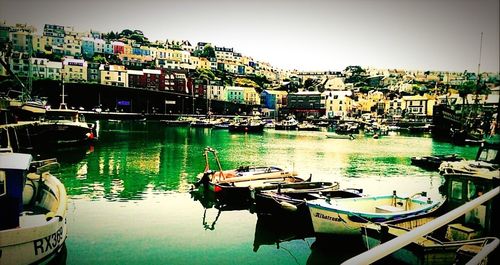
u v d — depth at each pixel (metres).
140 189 20.42
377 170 29.84
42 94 82.56
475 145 51.09
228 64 150.88
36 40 101.88
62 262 10.62
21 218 9.93
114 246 11.97
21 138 32.97
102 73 101.19
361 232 9.94
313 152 40.94
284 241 12.69
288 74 169.12
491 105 50.69
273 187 16.30
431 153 42.59
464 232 8.55
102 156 32.47
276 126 78.69
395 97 121.62
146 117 94.44
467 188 10.62
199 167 28.34
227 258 11.22
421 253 7.98
